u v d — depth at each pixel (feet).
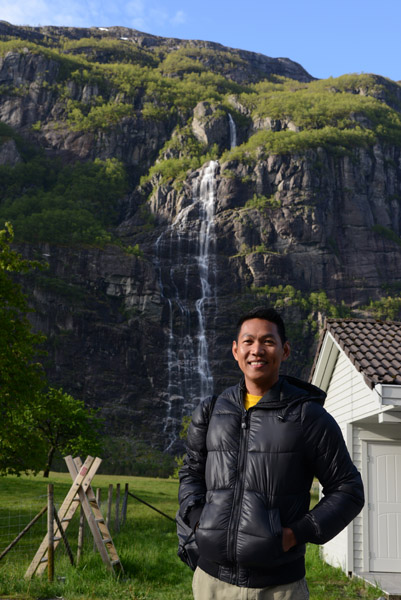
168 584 31.12
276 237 647.15
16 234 605.31
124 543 49.55
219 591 8.16
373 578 34.99
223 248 641.81
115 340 568.41
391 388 31.17
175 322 590.96
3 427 65.05
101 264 602.85
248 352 8.77
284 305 607.78
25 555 44.09
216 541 8.01
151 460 481.46
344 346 36.94
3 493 108.37
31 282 567.18
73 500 32.81
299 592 8.10
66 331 557.74
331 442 8.19
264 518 7.87
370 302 634.02
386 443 40.11
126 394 549.95
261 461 8.20
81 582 27.91
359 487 8.21
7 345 62.39
